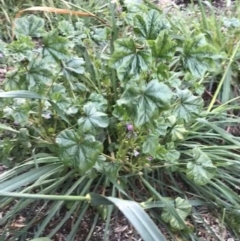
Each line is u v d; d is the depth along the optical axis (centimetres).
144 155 47
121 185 47
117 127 47
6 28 68
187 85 53
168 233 46
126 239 46
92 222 47
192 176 46
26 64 45
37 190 48
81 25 56
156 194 45
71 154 43
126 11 58
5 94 40
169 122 47
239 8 65
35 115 49
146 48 42
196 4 73
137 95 40
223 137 50
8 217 45
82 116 46
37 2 71
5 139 48
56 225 47
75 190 48
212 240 46
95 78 53
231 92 59
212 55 44
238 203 47
